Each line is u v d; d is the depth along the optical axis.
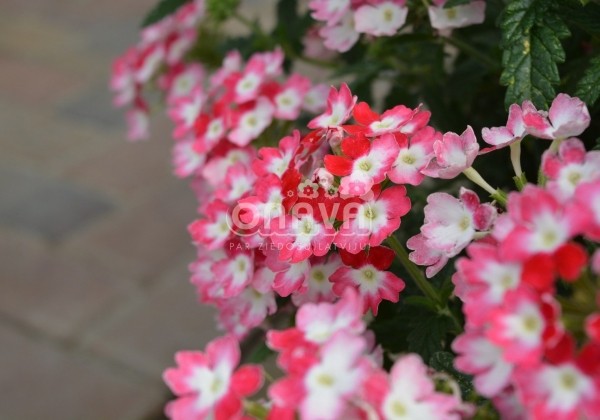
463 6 0.39
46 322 0.69
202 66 0.52
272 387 0.28
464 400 0.32
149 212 0.81
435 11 0.39
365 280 0.33
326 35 0.42
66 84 1.05
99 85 1.04
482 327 0.28
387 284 0.33
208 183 0.44
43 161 0.90
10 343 0.67
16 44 1.16
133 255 0.75
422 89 0.46
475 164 0.42
